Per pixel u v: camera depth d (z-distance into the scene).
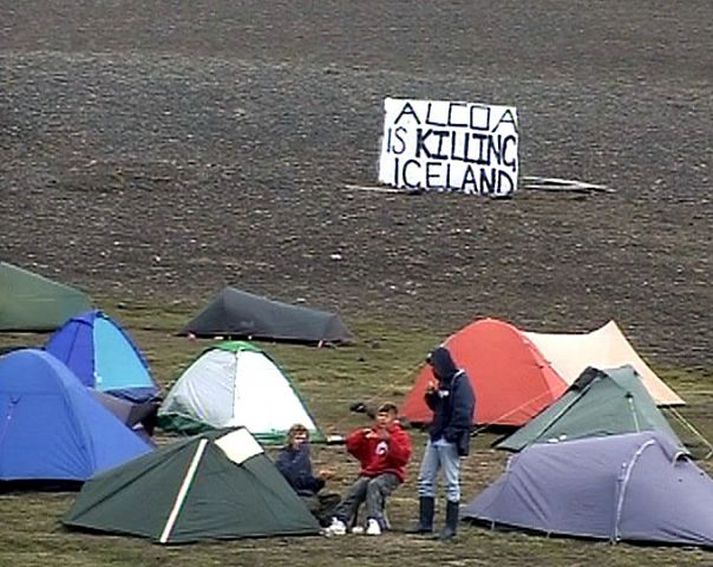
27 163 150.00
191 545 49.88
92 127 162.38
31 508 55.19
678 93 188.25
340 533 52.00
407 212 137.38
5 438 58.53
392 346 103.00
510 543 51.31
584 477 52.91
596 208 143.00
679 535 51.44
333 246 129.75
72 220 134.88
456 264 126.19
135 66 187.50
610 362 81.00
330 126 167.12
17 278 103.44
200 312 106.00
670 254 130.62
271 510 51.56
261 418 70.38
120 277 121.75
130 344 81.38
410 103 143.50
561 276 124.00
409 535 52.06
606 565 48.69
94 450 58.50
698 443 73.44
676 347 108.19
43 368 59.94
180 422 70.94
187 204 139.75
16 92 172.38
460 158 142.25
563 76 195.00
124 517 51.34
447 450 51.50
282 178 148.12
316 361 96.62
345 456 68.06
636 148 164.88
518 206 140.62
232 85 180.62
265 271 124.25
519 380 74.94
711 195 149.75
